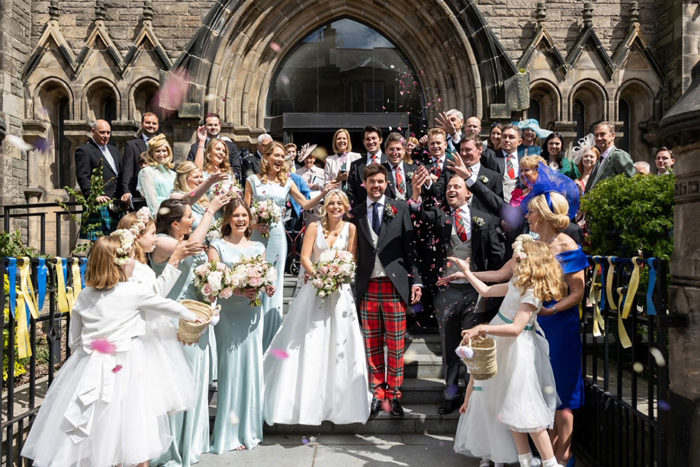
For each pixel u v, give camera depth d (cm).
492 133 636
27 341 358
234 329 410
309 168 755
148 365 320
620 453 358
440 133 527
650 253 454
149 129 704
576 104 1031
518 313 319
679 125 272
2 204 916
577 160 647
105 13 988
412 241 447
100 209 645
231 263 412
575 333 359
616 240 500
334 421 411
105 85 979
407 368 504
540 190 386
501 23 1005
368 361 449
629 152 1027
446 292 445
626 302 337
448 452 402
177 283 396
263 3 959
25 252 564
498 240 438
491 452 341
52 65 971
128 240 316
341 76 1048
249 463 380
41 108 981
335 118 1001
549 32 1005
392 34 1019
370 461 384
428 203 504
